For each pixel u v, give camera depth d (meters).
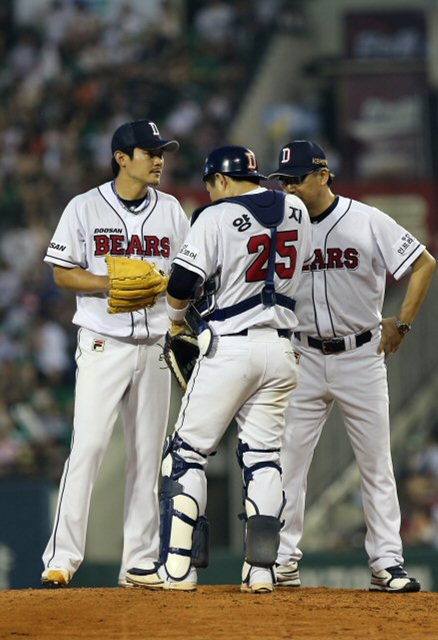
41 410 61.44
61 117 78.88
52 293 68.25
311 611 18.52
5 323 66.44
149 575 23.14
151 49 82.62
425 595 21.94
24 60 81.75
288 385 20.84
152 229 23.30
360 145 76.00
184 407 20.75
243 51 82.50
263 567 20.73
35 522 39.19
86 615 17.80
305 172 22.53
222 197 20.91
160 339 23.34
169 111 79.69
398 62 76.25
